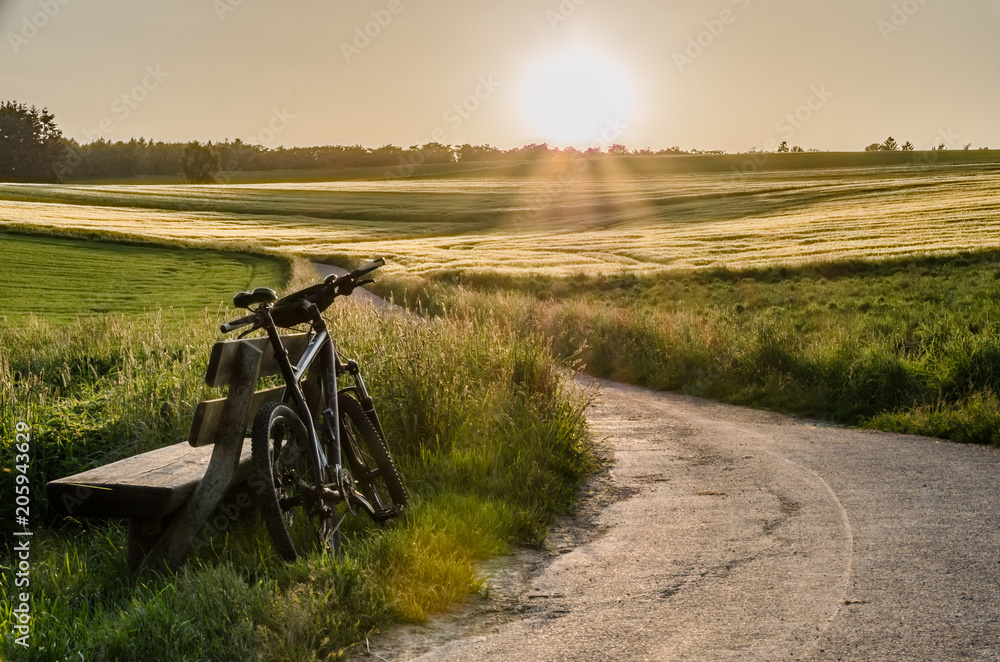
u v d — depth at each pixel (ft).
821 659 9.86
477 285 115.96
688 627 11.00
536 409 21.50
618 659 10.00
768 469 21.31
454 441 19.22
